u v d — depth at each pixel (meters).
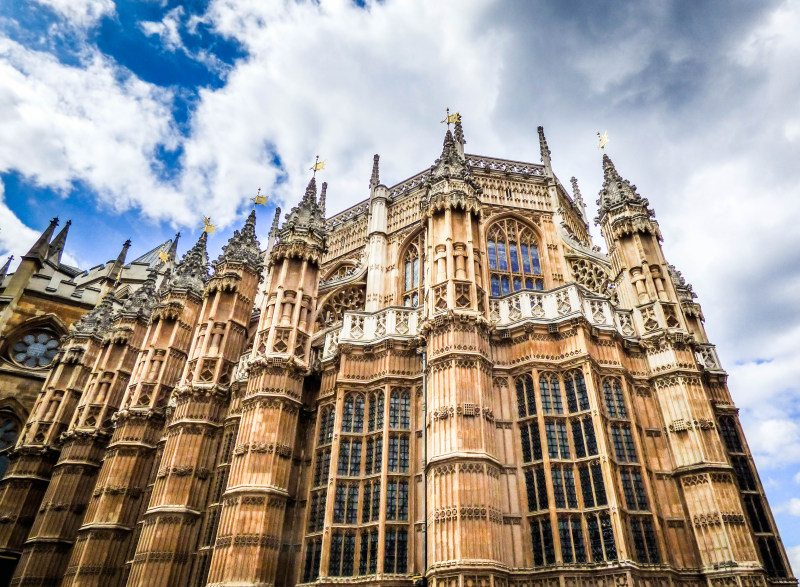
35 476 36.06
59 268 59.00
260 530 20.45
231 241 32.72
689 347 20.78
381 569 18.25
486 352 20.48
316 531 20.89
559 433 18.86
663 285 22.34
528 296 22.31
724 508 17.17
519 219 31.58
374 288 30.94
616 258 24.42
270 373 24.22
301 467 23.16
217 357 28.58
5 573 33.25
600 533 16.67
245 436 23.03
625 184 25.75
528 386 20.08
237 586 19.28
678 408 19.47
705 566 16.62
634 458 18.66
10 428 45.00
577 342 20.25
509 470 18.59
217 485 25.02
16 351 48.59
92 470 33.41
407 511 19.52
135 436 30.19
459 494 16.88
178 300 34.59
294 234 28.28
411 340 22.84
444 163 25.53
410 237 32.34
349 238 36.91
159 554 23.34
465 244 22.55
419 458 20.36
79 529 28.50
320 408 24.00
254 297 32.12
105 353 37.16
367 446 21.33
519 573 16.55
